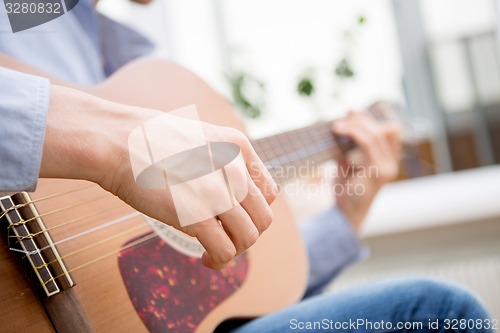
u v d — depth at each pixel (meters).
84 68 1.09
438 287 0.79
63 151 0.53
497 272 2.48
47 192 0.69
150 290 0.74
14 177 0.52
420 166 3.38
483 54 3.31
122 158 0.55
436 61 3.38
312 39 3.16
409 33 3.36
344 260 1.27
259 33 3.25
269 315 0.85
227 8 3.31
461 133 3.39
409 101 3.40
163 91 0.92
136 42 1.23
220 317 0.83
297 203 1.79
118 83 0.87
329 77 2.99
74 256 0.68
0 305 0.60
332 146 1.21
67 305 0.63
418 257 2.78
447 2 3.30
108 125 0.56
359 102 3.13
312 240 1.26
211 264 0.63
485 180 3.17
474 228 2.74
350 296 0.82
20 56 0.96
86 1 1.11
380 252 2.82
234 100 2.97
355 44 3.03
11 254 0.62
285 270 0.97
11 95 0.53
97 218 0.72
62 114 0.54
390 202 3.09
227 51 3.34
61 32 1.05
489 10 3.26
